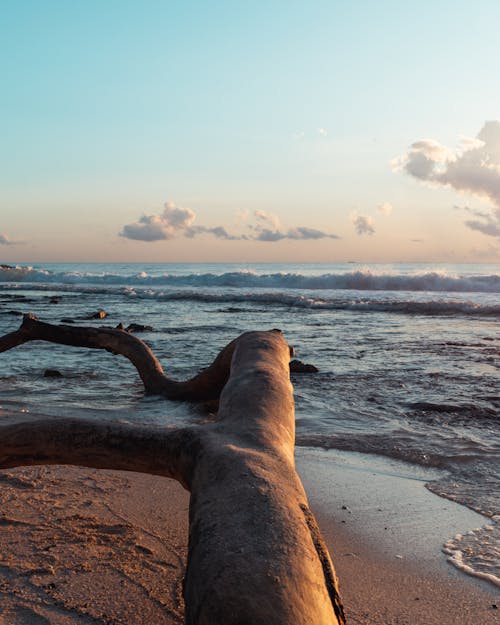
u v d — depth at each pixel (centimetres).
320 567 161
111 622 207
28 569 245
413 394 638
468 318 1617
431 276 2994
